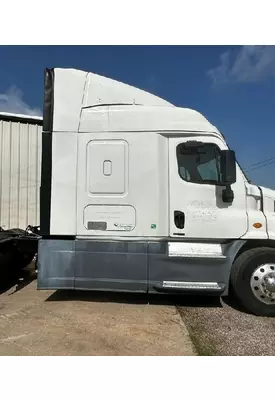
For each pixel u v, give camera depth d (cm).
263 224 456
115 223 465
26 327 394
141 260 459
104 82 484
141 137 467
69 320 417
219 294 449
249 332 387
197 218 458
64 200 470
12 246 575
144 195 463
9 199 749
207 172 462
